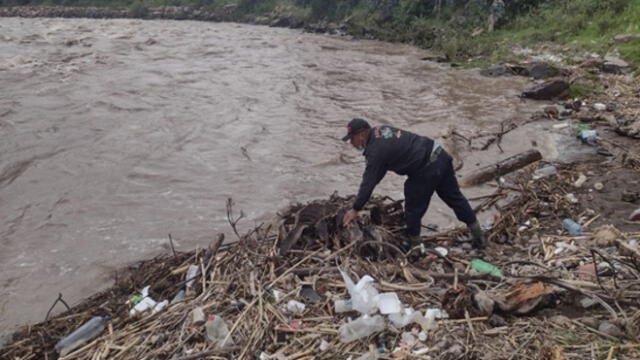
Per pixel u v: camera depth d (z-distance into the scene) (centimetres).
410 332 338
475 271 423
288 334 347
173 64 1691
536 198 580
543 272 413
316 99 1210
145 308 398
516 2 2180
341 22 3005
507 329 335
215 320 348
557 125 888
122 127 982
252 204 643
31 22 3356
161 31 2814
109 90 1280
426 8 2603
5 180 734
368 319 341
